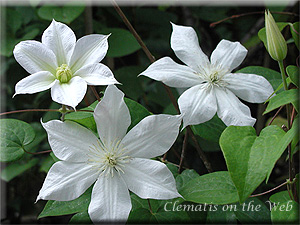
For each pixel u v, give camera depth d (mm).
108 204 535
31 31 770
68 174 537
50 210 560
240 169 509
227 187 554
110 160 543
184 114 555
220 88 592
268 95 592
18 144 586
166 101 767
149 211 565
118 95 542
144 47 609
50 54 557
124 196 541
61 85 546
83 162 543
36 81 542
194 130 608
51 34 567
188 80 587
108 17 816
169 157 750
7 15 786
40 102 820
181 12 854
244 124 572
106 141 547
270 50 550
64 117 552
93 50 565
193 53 600
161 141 545
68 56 562
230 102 583
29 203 898
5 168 804
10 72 816
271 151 512
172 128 543
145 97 784
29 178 897
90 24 749
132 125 570
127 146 548
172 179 538
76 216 572
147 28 821
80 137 545
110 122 545
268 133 528
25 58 550
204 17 816
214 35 835
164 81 582
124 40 744
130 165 547
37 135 795
